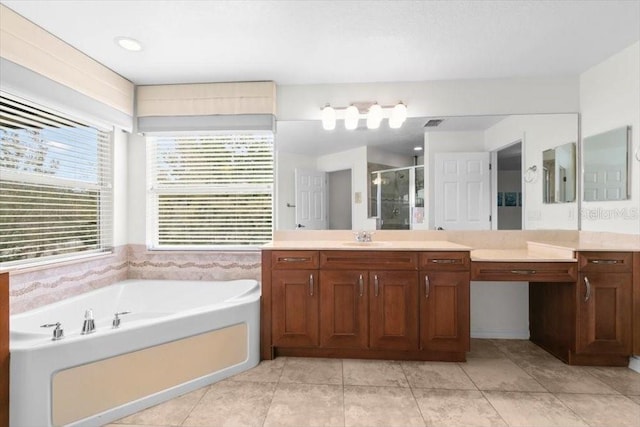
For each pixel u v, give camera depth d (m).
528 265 2.26
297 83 2.84
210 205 3.00
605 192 2.44
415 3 1.75
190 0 1.72
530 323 2.77
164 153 3.00
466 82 2.77
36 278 2.11
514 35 2.07
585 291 2.21
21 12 1.82
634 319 2.17
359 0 1.72
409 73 2.64
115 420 1.69
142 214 2.96
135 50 2.25
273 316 2.38
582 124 2.66
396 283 2.31
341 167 2.88
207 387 2.01
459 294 2.28
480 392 1.94
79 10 1.80
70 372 1.58
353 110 2.75
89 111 2.35
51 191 2.27
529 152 2.75
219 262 2.93
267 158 2.96
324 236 2.91
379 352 2.38
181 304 2.80
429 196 2.84
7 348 1.49
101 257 2.65
